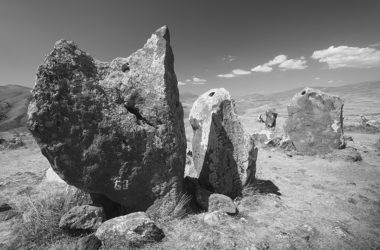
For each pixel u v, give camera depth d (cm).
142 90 485
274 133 1418
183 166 531
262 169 907
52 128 387
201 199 538
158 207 482
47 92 382
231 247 405
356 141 1421
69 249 377
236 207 529
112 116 435
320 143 1103
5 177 812
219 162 610
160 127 482
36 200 530
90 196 491
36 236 404
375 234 482
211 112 616
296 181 780
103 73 473
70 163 407
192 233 435
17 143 1513
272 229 473
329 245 438
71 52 421
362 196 655
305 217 531
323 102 1115
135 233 399
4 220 476
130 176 450
